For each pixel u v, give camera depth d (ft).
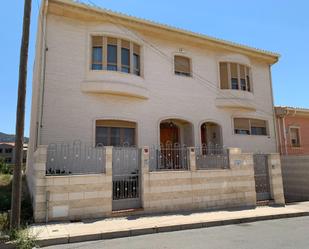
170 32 51.39
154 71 50.16
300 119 67.10
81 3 43.29
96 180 30.42
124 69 46.32
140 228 25.96
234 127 57.77
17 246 21.47
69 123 41.78
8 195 37.22
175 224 27.63
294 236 24.49
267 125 61.93
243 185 39.04
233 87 57.82
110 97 45.24
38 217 27.71
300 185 50.21
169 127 54.54
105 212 30.37
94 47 45.21
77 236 23.52
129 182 32.86
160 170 35.78
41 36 42.96
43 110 40.37
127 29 47.65
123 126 46.47
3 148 163.63
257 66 63.21
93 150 40.68
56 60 42.22
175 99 51.37
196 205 35.45
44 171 28.48
